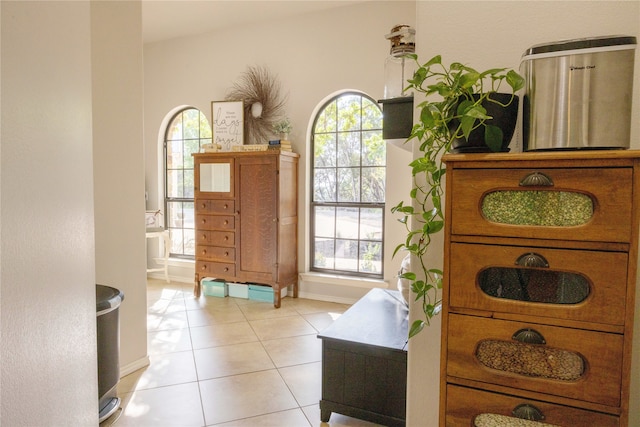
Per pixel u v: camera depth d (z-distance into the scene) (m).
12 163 0.79
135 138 2.62
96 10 2.35
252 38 4.48
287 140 4.17
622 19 1.08
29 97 0.84
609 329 0.80
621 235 0.78
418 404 1.34
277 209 3.97
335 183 4.34
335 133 4.31
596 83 0.84
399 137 1.39
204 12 4.15
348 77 4.06
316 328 3.43
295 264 4.36
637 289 1.08
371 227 4.19
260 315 3.76
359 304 2.58
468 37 1.22
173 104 4.99
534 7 1.16
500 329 0.88
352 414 2.02
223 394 2.34
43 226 0.88
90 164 1.11
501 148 0.96
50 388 0.91
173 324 3.51
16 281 0.79
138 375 2.56
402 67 1.67
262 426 2.04
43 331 0.88
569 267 0.82
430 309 1.14
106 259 2.44
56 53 0.94
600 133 0.84
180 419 2.08
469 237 0.90
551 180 0.82
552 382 0.84
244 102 4.54
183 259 5.20
